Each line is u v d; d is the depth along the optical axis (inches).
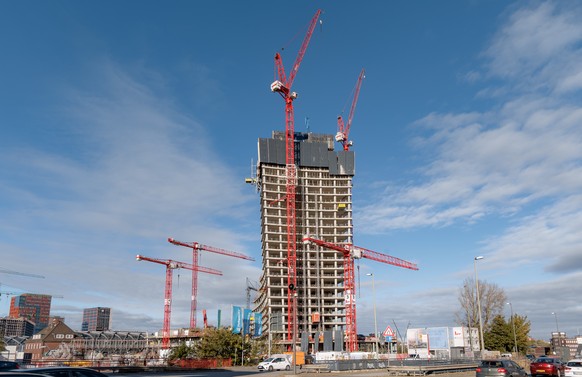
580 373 1212.5
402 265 5718.5
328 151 7632.9
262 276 6929.1
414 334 2827.3
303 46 6407.5
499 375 1112.8
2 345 5753.0
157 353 4800.7
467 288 3521.2
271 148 7367.1
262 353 3617.1
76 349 4771.2
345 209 7313.0
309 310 6338.6
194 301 7386.8
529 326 3538.4
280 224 6939.0
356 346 5482.3
